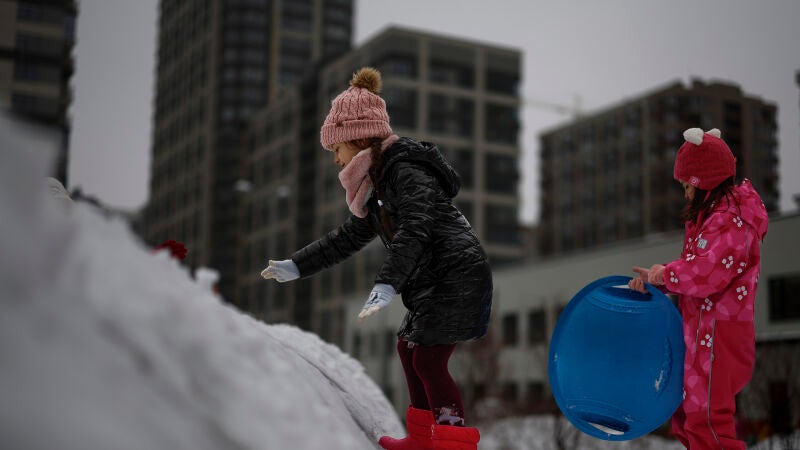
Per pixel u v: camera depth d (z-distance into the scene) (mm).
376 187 3123
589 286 3410
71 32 58469
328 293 74875
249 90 110312
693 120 74500
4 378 1096
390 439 3080
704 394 3115
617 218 82000
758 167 69188
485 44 79625
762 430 13000
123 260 1544
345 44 119188
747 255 3127
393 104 75000
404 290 3066
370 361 45438
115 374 1282
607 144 84625
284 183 88875
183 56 122625
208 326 1660
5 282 1181
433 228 3020
